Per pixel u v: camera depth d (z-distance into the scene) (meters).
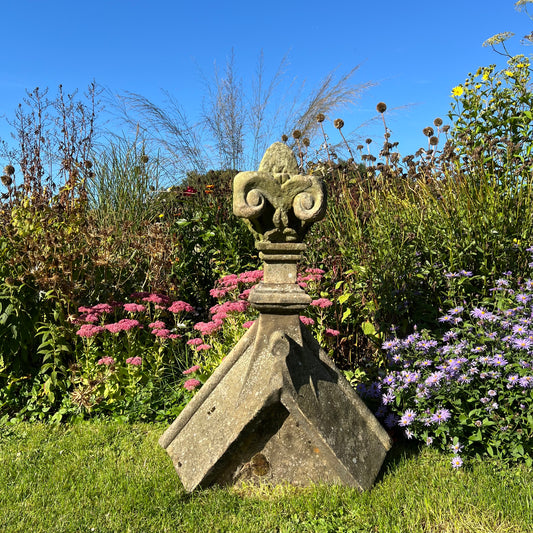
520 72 4.47
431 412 2.75
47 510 2.36
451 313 3.28
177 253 5.14
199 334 4.32
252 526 2.21
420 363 2.94
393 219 3.82
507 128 4.43
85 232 4.00
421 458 2.78
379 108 4.83
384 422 3.07
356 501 2.33
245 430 2.38
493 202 3.77
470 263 3.71
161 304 4.23
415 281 3.62
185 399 3.49
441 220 3.85
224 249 5.13
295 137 5.39
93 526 2.23
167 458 2.84
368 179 4.82
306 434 2.46
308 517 2.26
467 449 2.78
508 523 2.16
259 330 2.48
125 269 4.40
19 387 3.70
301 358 2.48
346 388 2.62
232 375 2.55
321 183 2.38
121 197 5.91
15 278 3.65
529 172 4.09
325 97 6.96
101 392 3.58
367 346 3.75
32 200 4.11
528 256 3.65
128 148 6.29
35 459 2.90
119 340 3.98
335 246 4.19
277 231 2.41
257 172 2.35
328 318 3.80
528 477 2.53
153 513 2.32
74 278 3.87
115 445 3.05
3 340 3.60
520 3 4.82
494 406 2.65
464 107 4.50
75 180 4.37
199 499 2.42
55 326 3.63
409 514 2.24
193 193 5.93
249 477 2.53
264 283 2.48
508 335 2.85
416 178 4.80
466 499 2.33
